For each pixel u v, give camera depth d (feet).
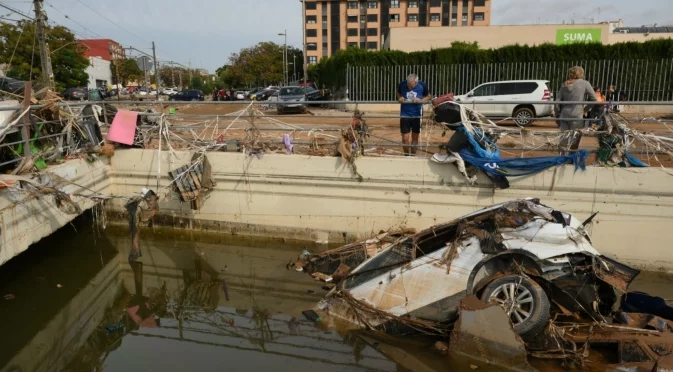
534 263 16.52
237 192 29.40
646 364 14.40
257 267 25.54
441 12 291.58
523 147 25.67
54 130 27.84
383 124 57.31
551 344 15.78
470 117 26.03
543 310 15.76
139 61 75.77
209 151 29.71
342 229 28.12
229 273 24.95
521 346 15.23
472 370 15.74
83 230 30.66
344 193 27.58
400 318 17.67
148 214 27.09
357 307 18.78
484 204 25.48
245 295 22.33
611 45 72.43
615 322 17.13
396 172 26.37
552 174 24.26
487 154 24.72
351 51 87.61
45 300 22.12
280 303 21.26
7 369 16.78
